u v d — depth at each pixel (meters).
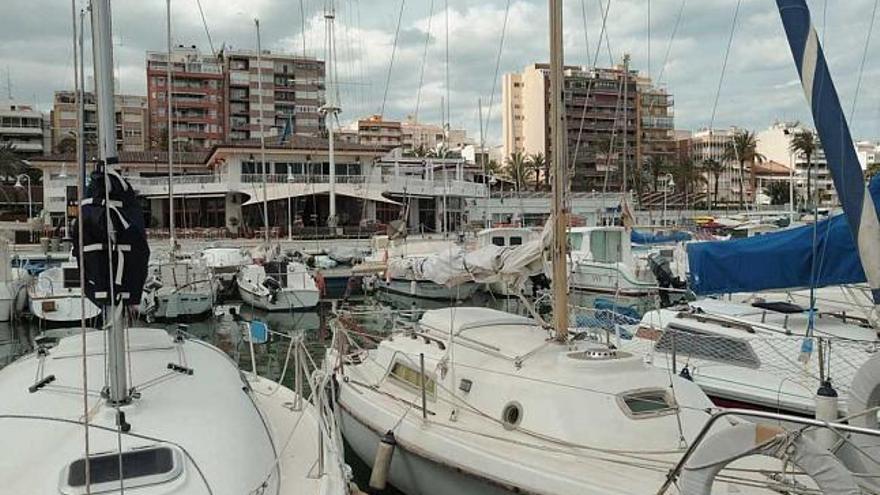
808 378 8.72
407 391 7.79
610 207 39.75
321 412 5.73
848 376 8.56
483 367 7.02
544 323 8.16
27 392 4.97
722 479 5.33
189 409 4.77
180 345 6.16
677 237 32.28
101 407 4.60
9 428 4.49
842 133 4.37
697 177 78.38
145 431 4.38
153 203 49.19
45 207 47.25
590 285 22.11
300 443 5.77
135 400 4.70
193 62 86.44
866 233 4.30
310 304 22.86
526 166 77.69
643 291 21.09
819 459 4.15
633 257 24.36
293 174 47.59
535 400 6.34
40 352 5.89
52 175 48.72
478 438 6.40
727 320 10.14
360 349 9.41
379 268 23.80
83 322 3.44
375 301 24.97
